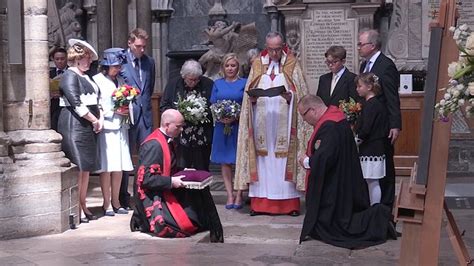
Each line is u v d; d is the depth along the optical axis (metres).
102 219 13.06
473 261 7.52
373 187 11.72
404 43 21.48
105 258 10.05
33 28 12.13
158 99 18.78
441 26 6.90
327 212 10.94
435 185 6.85
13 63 11.98
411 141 18.08
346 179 11.04
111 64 13.20
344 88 12.85
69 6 23.62
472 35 6.46
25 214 11.57
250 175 13.37
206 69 22.20
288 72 13.51
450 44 6.88
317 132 11.18
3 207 11.41
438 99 6.88
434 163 6.85
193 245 10.85
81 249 10.67
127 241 11.18
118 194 13.68
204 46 23.41
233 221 12.94
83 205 12.94
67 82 12.39
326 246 10.67
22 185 11.56
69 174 12.16
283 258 10.00
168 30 23.70
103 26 22.50
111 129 13.14
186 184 11.20
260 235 11.74
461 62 6.61
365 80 11.50
